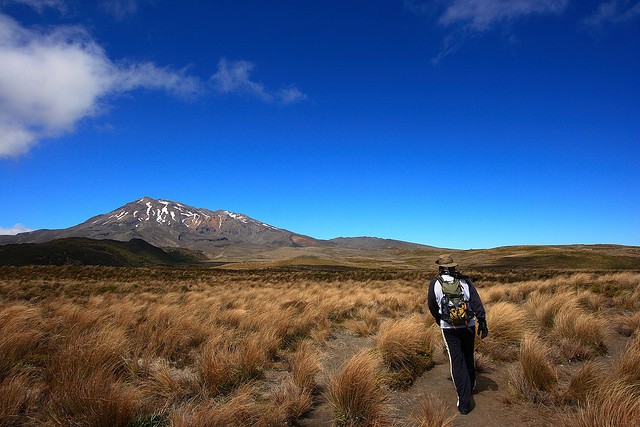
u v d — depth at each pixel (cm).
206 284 2862
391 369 658
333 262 13262
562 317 842
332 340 919
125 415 417
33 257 15300
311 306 1280
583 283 1898
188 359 705
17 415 432
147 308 1235
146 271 4309
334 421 459
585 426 387
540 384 524
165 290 2281
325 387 587
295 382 561
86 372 524
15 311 899
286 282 3212
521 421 450
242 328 969
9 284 2208
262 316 1013
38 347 689
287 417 466
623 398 420
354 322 1049
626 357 538
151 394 518
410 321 837
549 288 1712
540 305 1065
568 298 1142
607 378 487
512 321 839
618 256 9081
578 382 503
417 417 452
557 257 9069
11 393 450
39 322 859
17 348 638
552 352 669
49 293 1853
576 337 752
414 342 711
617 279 1973
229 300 1572
